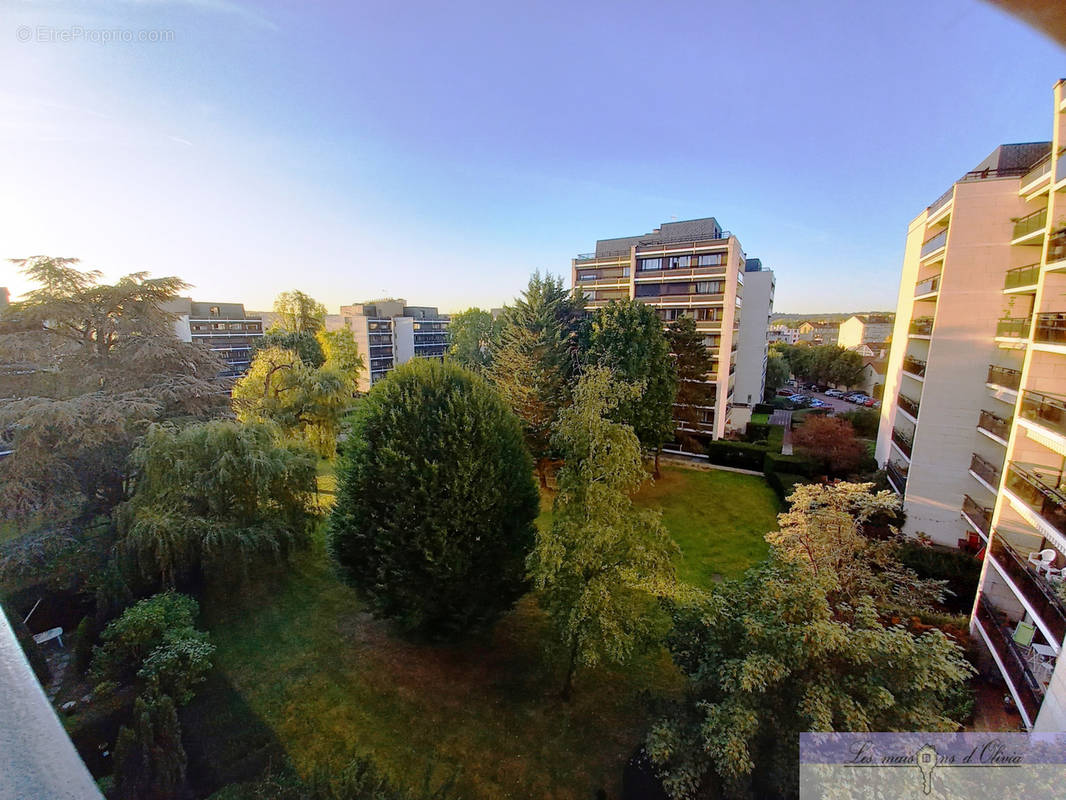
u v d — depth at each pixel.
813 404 41.16
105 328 15.02
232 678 9.10
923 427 13.66
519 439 10.77
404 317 65.81
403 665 9.57
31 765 1.18
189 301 55.34
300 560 13.66
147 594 10.84
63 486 12.51
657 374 20.45
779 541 10.54
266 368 20.14
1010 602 9.76
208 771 7.01
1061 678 6.48
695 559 14.23
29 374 14.06
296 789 6.36
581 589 7.95
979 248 12.54
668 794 5.99
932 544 13.47
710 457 25.03
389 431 9.25
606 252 36.91
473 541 9.10
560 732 8.03
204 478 11.41
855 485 10.69
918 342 17.55
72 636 9.77
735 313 28.62
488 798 6.90
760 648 5.89
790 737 5.43
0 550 10.63
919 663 5.32
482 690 8.96
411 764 7.40
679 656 6.95
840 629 5.64
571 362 21.34
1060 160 8.91
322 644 10.16
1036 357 9.38
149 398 13.84
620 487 8.35
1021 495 9.25
